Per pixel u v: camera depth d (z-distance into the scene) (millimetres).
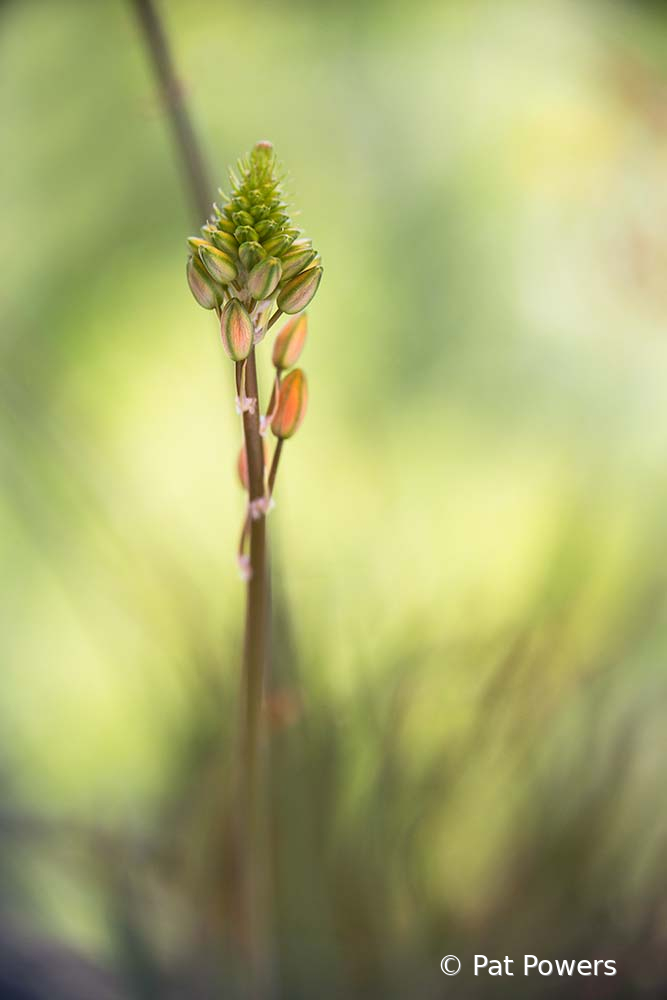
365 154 1311
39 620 983
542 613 523
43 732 864
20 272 1244
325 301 1266
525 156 1273
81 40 1298
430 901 500
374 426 1107
